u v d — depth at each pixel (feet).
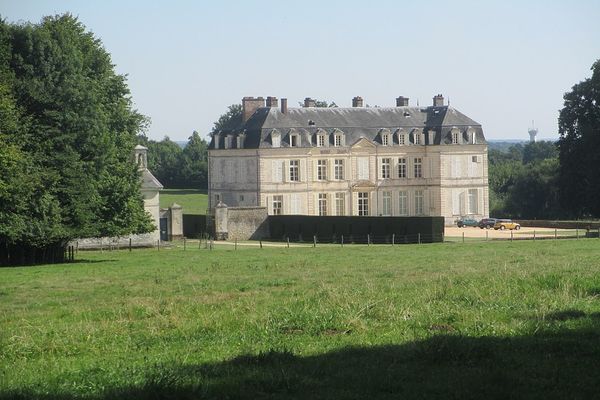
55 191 165.27
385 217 252.21
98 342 62.54
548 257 137.39
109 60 191.42
